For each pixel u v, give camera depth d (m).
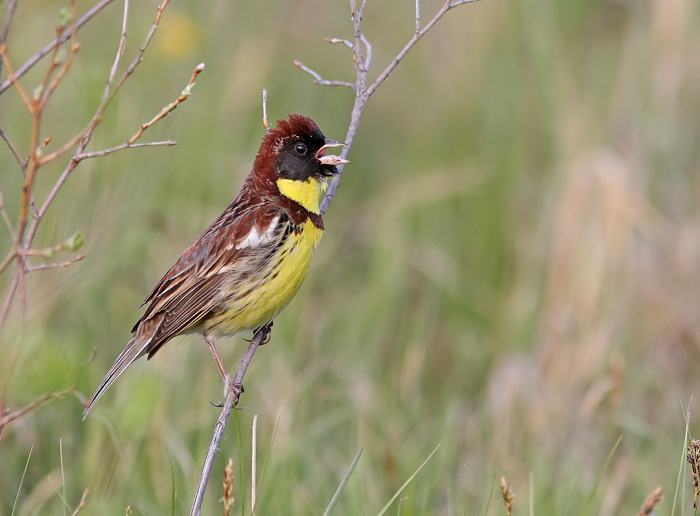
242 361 9.15
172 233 13.06
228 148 14.33
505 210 15.18
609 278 13.21
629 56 15.11
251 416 10.91
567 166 14.62
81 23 7.25
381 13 17.12
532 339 13.41
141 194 12.49
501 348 13.44
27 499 9.65
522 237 14.84
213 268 9.60
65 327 11.39
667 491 10.82
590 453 11.49
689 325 12.94
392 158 16.34
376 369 12.78
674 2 14.66
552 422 11.90
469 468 10.63
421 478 10.30
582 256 13.39
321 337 12.88
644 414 12.38
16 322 9.94
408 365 12.38
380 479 10.46
